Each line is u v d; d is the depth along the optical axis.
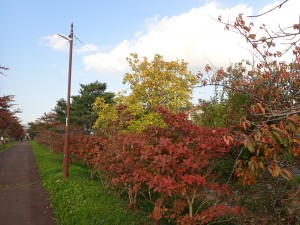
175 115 6.08
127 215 7.48
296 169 5.71
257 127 3.22
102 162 9.87
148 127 6.68
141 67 13.59
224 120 8.62
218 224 7.09
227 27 4.27
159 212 6.00
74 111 36.00
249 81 5.53
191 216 5.71
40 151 30.36
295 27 3.33
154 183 5.04
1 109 29.30
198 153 5.55
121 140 8.62
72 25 12.52
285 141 3.14
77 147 15.53
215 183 5.99
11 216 7.83
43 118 39.69
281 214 6.47
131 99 13.20
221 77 5.54
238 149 5.81
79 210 7.60
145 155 5.40
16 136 74.69
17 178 13.76
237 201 6.92
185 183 5.34
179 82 13.05
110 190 10.03
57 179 12.16
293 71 4.98
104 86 37.47
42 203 9.14
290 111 3.18
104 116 13.20
